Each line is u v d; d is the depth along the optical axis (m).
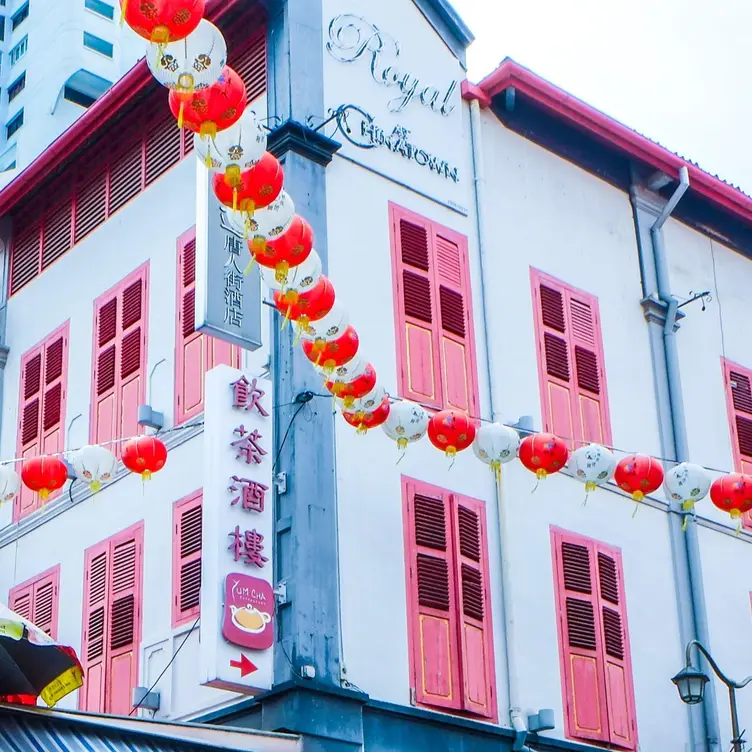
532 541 13.74
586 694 13.55
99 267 15.61
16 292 16.94
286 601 11.77
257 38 14.15
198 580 12.78
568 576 13.91
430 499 13.06
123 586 13.68
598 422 14.91
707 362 16.61
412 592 12.56
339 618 11.91
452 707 12.40
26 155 46.06
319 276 9.82
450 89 14.98
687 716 14.45
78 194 16.33
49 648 10.18
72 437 15.09
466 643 12.79
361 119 13.91
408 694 12.15
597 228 16.00
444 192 14.48
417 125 14.48
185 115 8.06
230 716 11.84
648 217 16.64
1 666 10.32
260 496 11.83
